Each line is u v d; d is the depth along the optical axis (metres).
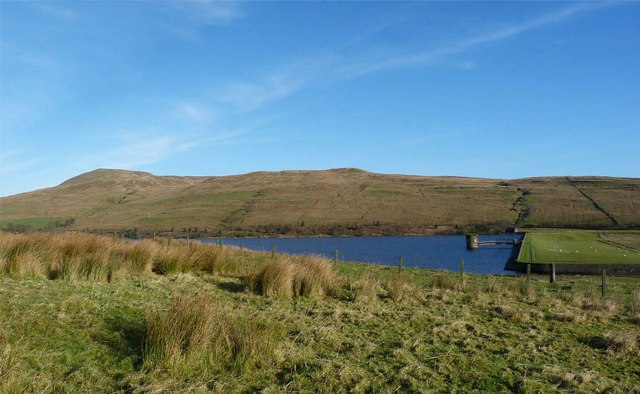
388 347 8.51
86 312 8.65
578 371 7.99
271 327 8.35
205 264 15.19
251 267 15.66
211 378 6.64
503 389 7.05
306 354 7.69
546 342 9.56
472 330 10.05
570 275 26.80
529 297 13.85
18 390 5.60
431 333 9.56
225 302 10.60
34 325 7.62
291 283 12.09
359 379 6.95
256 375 6.87
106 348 7.20
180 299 8.73
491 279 17.80
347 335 9.03
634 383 7.67
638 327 11.12
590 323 11.34
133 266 13.46
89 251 13.95
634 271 26.53
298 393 6.40
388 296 12.74
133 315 8.85
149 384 6.20
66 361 6.62
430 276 19.27
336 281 13.58
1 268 11.49
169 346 6.94
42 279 11.38
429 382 7.07
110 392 5.96
